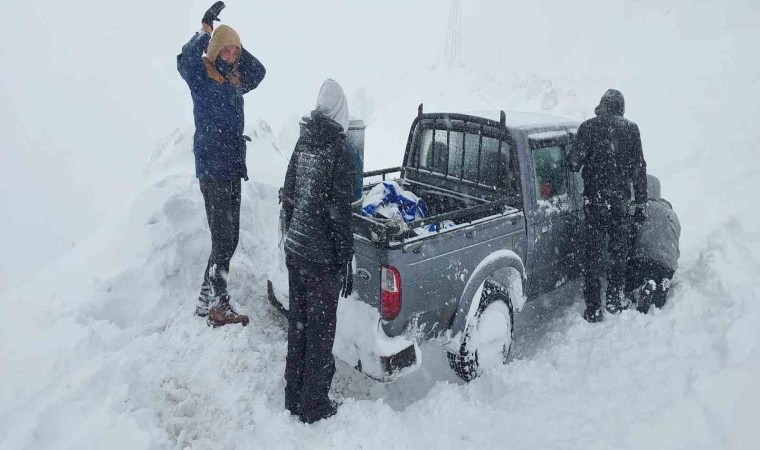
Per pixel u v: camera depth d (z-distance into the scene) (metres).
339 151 3.03
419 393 4.18
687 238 6.81
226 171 4.00
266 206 6.46
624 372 3.71
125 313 4.30
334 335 3.31
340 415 3.42
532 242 4.36
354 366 3.53
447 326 3.81
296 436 3.20
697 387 3.34
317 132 3.07
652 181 5.50
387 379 3.41
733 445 2.90
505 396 3.72
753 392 3.18
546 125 4.65
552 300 5.39
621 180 4.52
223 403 3.47
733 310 4.06
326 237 3.13
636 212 4.68
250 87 4.33
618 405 3.38
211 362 3.80
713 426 3.03
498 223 4.03
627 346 4.02
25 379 3.35
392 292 3.36
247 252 5.51
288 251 3.24
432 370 4.45
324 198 3.08
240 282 4.99
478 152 4.52
